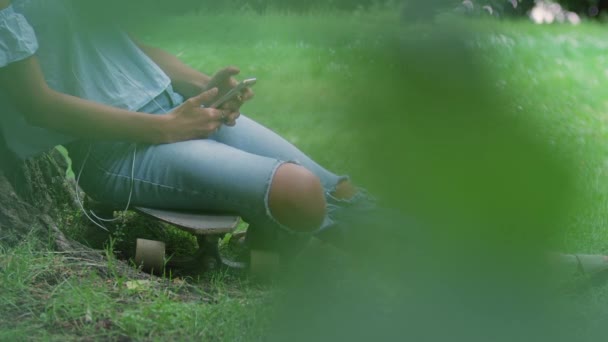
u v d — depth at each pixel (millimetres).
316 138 5793
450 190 1646
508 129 1670
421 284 2008
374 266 2705
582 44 11391
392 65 1655
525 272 1903
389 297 2436
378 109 1646
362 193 2881
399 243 2428
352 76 1687
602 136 6434
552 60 10156
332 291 2508
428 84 1646
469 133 1644
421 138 1639
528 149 1675
